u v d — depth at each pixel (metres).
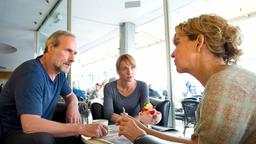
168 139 1.07
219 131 0.64
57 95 1.80
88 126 1.28
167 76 2.71
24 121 1.29
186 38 0.87
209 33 0.82
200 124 0.68
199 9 3.73
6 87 1.52
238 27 0.86
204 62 0.84
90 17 4.78
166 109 2.09
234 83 0.67
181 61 0.88
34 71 1.46
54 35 1.68
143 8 4.32
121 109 2.10
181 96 3.14
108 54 7.93
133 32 5.19
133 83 2.16
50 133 1.25
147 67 4.65
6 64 10.05
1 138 1.35
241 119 0.63
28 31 5.93
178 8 3.90
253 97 0.65
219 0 3.45
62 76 1.88
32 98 1.35
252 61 2.00
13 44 7.07
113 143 1.11
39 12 4.62
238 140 0.64
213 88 0.68
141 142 0.84
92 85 6.47
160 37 4.82
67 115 1.78
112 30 5.73
